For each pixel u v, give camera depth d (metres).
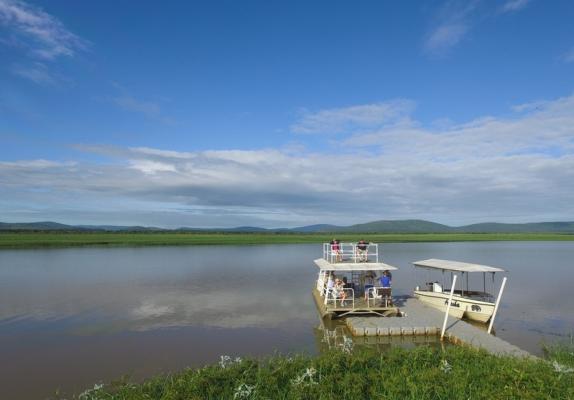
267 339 23.94
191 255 84.00
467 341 21.39
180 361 20.25
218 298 36.75
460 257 81.81
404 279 48.28
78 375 18.39
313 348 22.23
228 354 21.25
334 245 32.72
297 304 34.16
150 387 13.17
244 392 11.91
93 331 25.67
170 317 29.41
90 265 62.84
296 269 59.44
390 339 23.44
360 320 25.91
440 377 12.95
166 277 50.38
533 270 58.81
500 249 111.12
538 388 11.72
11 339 24.06
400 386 12.28
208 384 12.67
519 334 25.12
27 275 51.38
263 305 33.69
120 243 114.06
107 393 13.95
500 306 33.44
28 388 16.92
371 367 14.34
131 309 32.06
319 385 12.38
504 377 12.69
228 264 66.31
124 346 22.66
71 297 37.09
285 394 12.23
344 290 29.83
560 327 26.83
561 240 169.75
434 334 24.09
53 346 22.69
